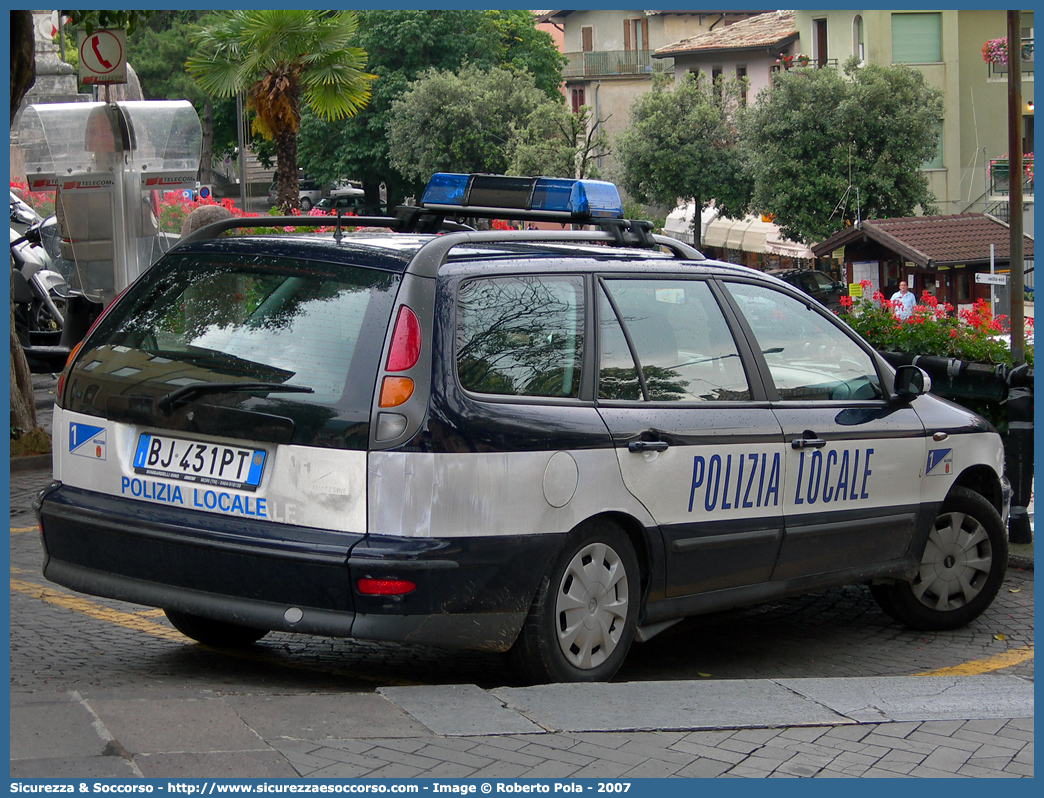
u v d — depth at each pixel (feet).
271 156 236.02
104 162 51.65
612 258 20.42
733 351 21.76
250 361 18.19
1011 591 29.71
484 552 17.48
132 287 20.08
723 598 21.22
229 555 17.44
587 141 208.64
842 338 24.14
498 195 22.91
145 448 18.80
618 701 17.48
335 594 16.89
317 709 16.17
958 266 144.77
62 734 14.67
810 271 145.79
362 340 17.51
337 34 80.59
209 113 234.38
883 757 16.31
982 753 16.75
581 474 18.63
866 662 23.76
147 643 22.35
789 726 17.26
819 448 22.59
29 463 40.86
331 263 18.38
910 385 24.50
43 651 21.36
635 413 19.65
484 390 17.87
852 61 165.37
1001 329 36.04
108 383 19.27
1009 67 45.78
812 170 162.30
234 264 19.20
